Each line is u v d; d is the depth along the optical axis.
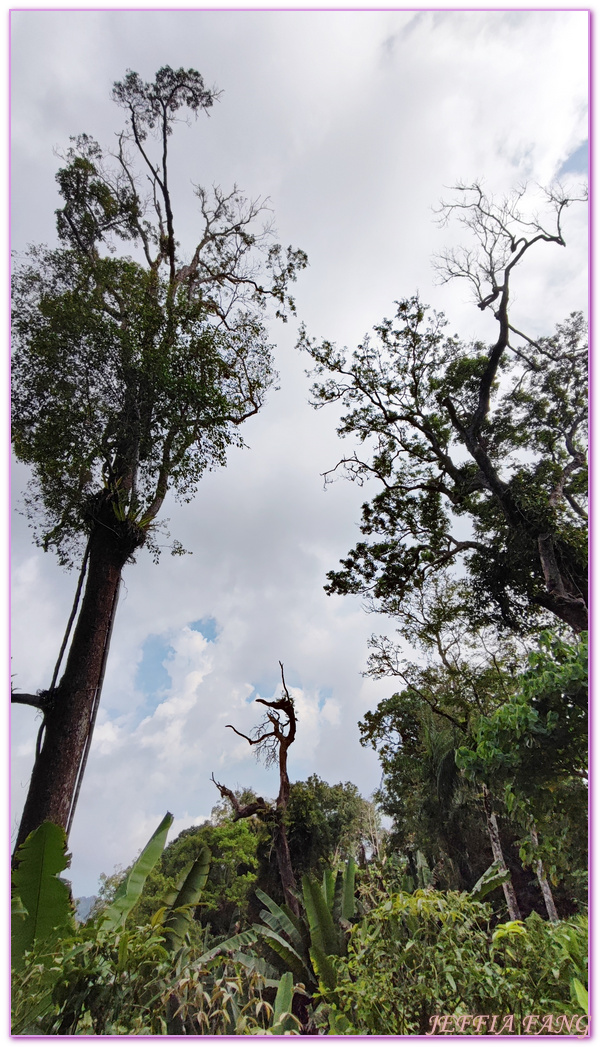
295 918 13.59
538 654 7.33
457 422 17.73
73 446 10.95
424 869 15.29
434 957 4.02
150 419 11.71
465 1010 3.94
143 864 6.41
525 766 6.77
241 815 16.59
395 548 17.58
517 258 16.86
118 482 11.52
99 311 12.03
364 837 23.67
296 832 20.91
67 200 15.16
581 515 17.12
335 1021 4.61
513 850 17.47
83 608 11.06
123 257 13.94
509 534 16.28
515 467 17.20
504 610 17.44
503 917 14.30
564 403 17.91
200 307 13.51
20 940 4.89
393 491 17.75
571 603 13.84
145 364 11.29
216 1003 5.03
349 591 17.98
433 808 18.27
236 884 24.50
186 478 12.23
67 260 12.55
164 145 16.69
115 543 11.48
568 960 4.50
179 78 15.88
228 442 12.51
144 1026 3.67
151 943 3.87
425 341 17.28
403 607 18.78
